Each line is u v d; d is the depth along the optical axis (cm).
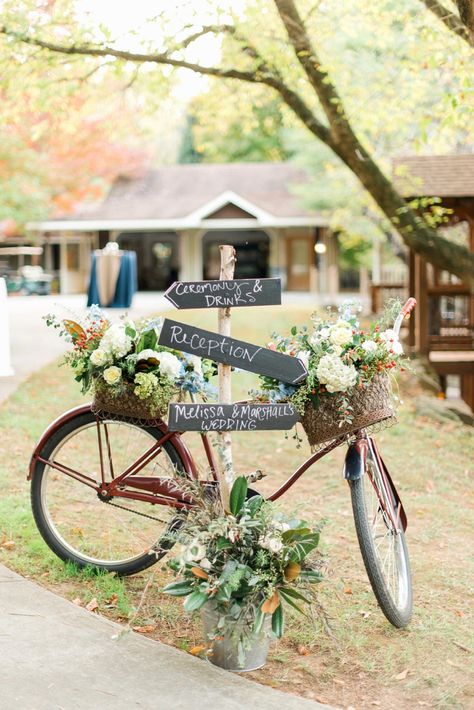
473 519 555
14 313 1647
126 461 473
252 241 3438
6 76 903
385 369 346
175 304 322
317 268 2922
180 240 3388
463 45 784
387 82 1000
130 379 372
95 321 386
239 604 314
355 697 312
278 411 328
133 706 283
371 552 347
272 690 300
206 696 292
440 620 384
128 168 3347
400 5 877
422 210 1136
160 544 390
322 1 895
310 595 345
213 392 370
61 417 398
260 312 1800
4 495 527
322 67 885
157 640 342
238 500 328
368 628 370
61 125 1097
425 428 828
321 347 350
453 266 1006
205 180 3466
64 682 296
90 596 377
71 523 477
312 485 625
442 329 1356
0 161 2548
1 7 819
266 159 3875
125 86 1005
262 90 1073
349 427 350
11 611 352
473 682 328
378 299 1894
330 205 2620
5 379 911
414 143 888
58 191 2848
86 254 3334
